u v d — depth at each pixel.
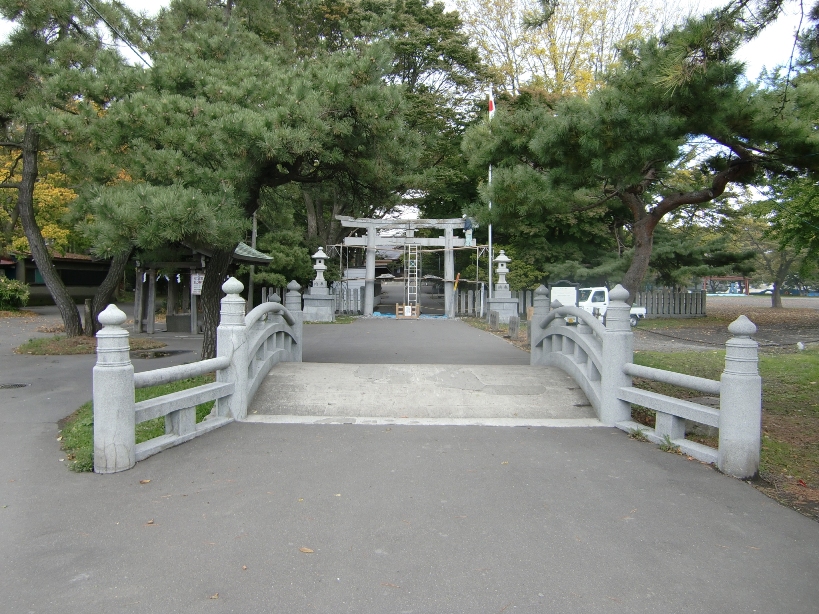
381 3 28.23
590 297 23.97
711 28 6.12
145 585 3.52
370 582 3.57
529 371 9.67
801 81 8.34
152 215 7.25
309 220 33.28
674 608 3.33
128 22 13.65
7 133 15.12
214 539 4.12
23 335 18.06
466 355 14.23
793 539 4.23
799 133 7.83
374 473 5.50
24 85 12.81
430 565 3.78
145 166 8.21
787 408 8.56
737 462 5.49
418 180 10.26
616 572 3.72
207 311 10.62
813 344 17.09
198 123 8.48
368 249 29.36
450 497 4.93
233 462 5.79
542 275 30.25
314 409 7.91
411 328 22.95
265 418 7.55
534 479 5.39
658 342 18.39
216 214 7.75
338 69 9.50
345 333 20.52
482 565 3.79
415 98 28.59
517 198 8.80
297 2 23.66
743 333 5.55
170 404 6.18
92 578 3.60
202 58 10.66
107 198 7.45
